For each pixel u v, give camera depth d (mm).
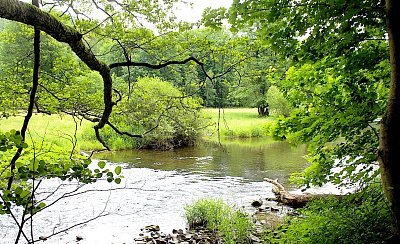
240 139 27969
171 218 10062
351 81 4734
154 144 22609
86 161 2744
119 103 7180
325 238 4555
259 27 4062
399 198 2797
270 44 4016
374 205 4922
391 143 2828
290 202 10672
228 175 15352
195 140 23797
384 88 4871
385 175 2861
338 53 4172
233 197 11891
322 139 4832
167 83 13594
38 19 2900
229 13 3602
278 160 18812
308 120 4766
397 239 2982
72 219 9734
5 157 3832
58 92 6418
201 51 5590
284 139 4965
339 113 4551
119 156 20125
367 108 4496
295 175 5879
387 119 2861
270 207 10594
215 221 9031
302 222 5199
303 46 3902
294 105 5258
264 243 6062
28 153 3977
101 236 8688
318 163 5246
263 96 37188
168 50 5656
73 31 3365
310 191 11672
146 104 7355
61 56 6625
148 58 6105
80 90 6609
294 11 3609
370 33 4320
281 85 5316
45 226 9148
